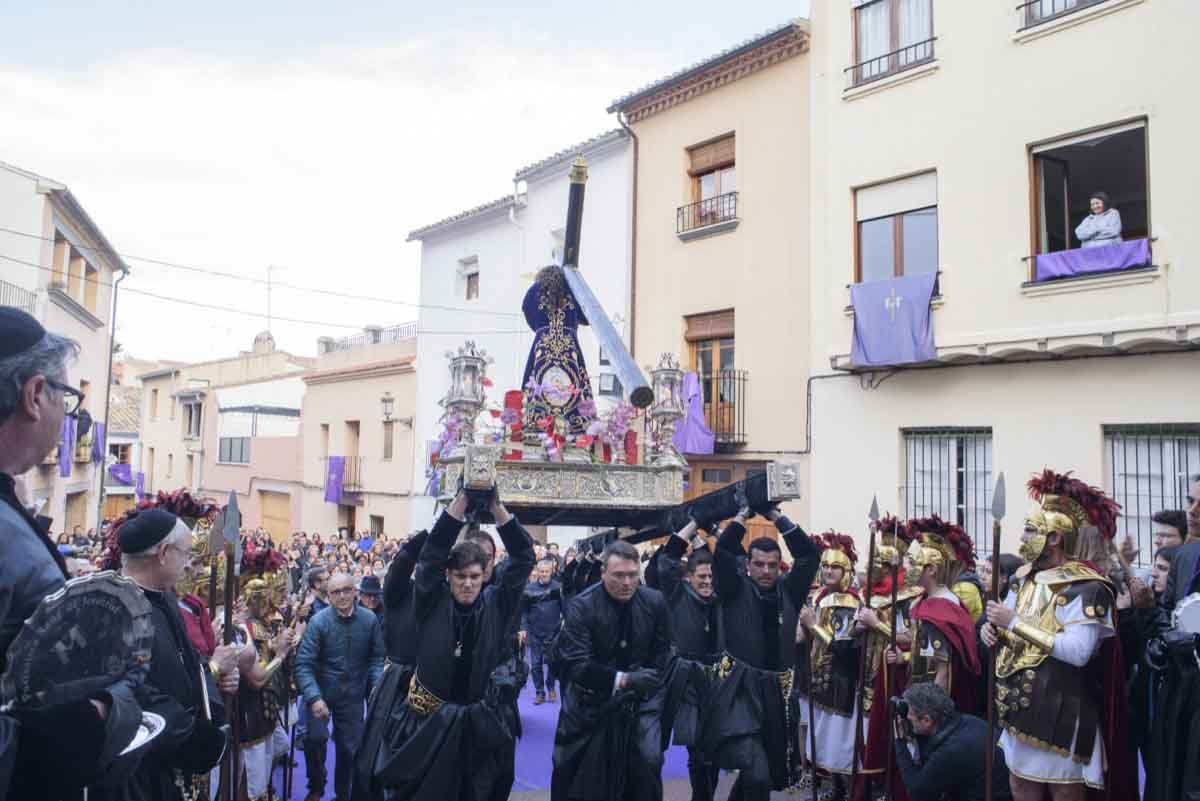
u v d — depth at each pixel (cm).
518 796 741
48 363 217
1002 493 473
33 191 1859
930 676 568
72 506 2427
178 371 4034
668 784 761
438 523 476
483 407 632
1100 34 1089
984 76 1192
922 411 1258
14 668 194
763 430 1516
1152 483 1047
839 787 670
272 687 593
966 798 489
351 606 697
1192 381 1015
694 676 563
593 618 514
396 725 472
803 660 674
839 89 1362
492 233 2220
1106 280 1059
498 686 493
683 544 605
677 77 1662
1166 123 1030
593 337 1797
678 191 1703
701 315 1658
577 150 1911
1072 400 1109
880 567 660
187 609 511
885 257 1312
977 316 1178
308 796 696
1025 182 1149
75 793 206
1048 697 473
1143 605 526
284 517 3150
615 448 670
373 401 2669
